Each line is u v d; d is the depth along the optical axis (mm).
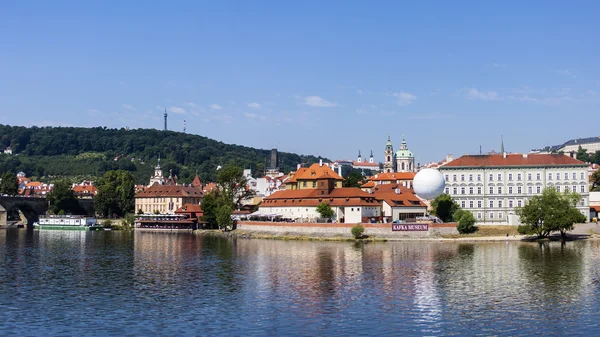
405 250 175250
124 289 111062
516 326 83688
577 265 139375
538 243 194875
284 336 78938
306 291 108188
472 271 131125
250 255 165000
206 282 118375
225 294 105688
